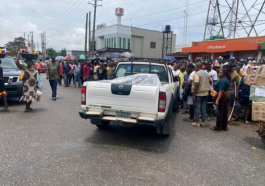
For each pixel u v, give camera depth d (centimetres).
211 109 723
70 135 513
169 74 651
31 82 702
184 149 459
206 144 492
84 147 446
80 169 356
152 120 428
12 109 745
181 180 337
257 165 399
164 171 362
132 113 452
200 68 609
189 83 670
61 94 1101
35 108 770
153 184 322
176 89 745
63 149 432
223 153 446
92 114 462
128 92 443
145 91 434
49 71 911
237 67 705
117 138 508
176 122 673
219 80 584
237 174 363
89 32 3112
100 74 1201
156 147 464
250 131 603
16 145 442
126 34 4731
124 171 356
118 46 4631
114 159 398
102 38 5109
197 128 616
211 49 2409
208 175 356
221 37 2836
